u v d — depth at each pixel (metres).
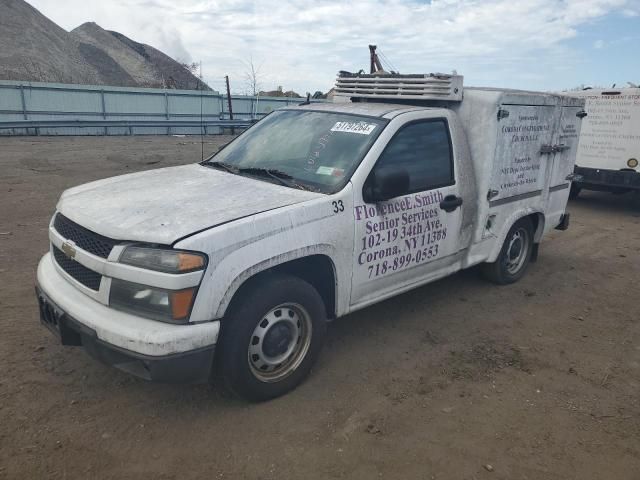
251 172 4.18
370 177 3.89
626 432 3.42
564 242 8.19
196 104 27.94
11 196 8.98
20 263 5.69
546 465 3.07
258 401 3.47
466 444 3.20
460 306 5.36
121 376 3.68
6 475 2.71
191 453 2.98
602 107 10.36
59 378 3.60
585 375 4.12
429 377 3.95
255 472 2.87
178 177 4.16
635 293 6.05
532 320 5.13
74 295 3.24
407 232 4.21
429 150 4.45
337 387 3.73
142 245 3.01
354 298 3.97
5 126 20.09
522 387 3.90
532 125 5.40
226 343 3.20
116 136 23.73
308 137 4.36
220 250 3.02
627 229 9.29
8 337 4.08
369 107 4.57
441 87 4.70
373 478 2.88
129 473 2.80
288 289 3.39
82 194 3.80
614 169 10.41
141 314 2.98
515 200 5.48
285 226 3.34
